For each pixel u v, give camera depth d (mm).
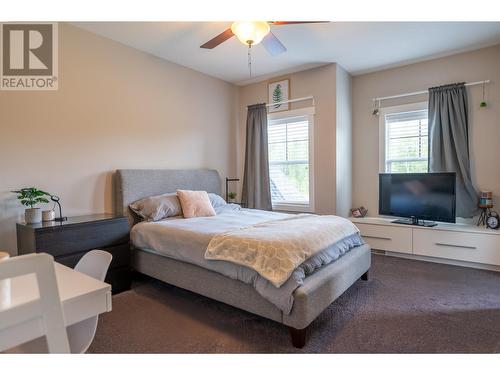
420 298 2561
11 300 1002
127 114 3443
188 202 3354
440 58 3760
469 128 3574
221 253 2186
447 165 3578
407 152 4066
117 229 2805
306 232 2293
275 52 2699
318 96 4145
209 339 1981
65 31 2910
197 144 4309
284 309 1843
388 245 3762
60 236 2400
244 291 2121
